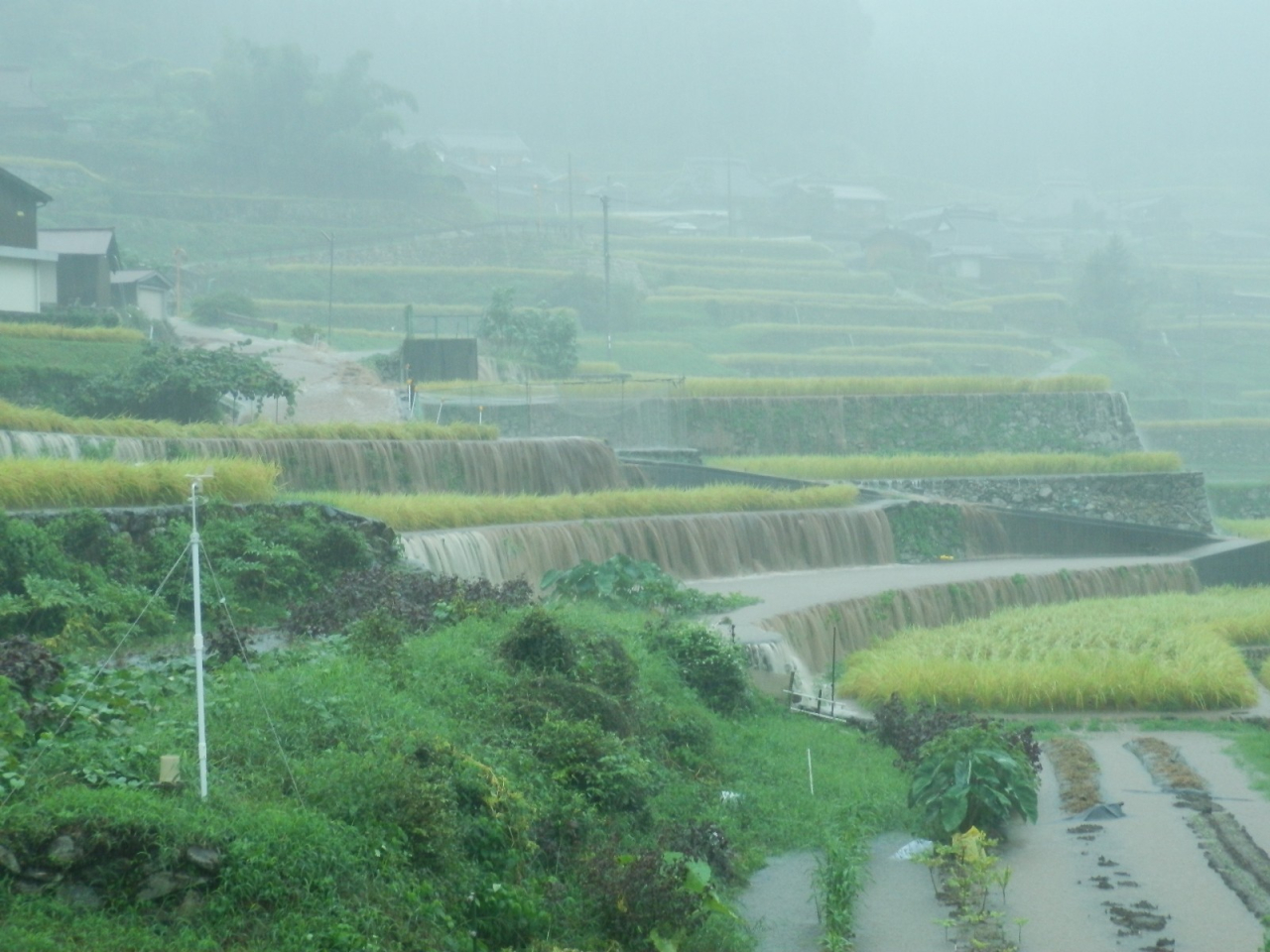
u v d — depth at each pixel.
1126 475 61.41
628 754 19.11
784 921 17.23
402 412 57.28
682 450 57.78
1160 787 25.02
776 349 104.69
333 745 15.87
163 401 47.28
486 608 24.75
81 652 21.31
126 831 12.40
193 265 107.00
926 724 25.73
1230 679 32.88
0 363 45.94
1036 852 20.59
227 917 12.44
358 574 26.58
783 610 36.25
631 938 15.37
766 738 25.34
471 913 14.32
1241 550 53.88
